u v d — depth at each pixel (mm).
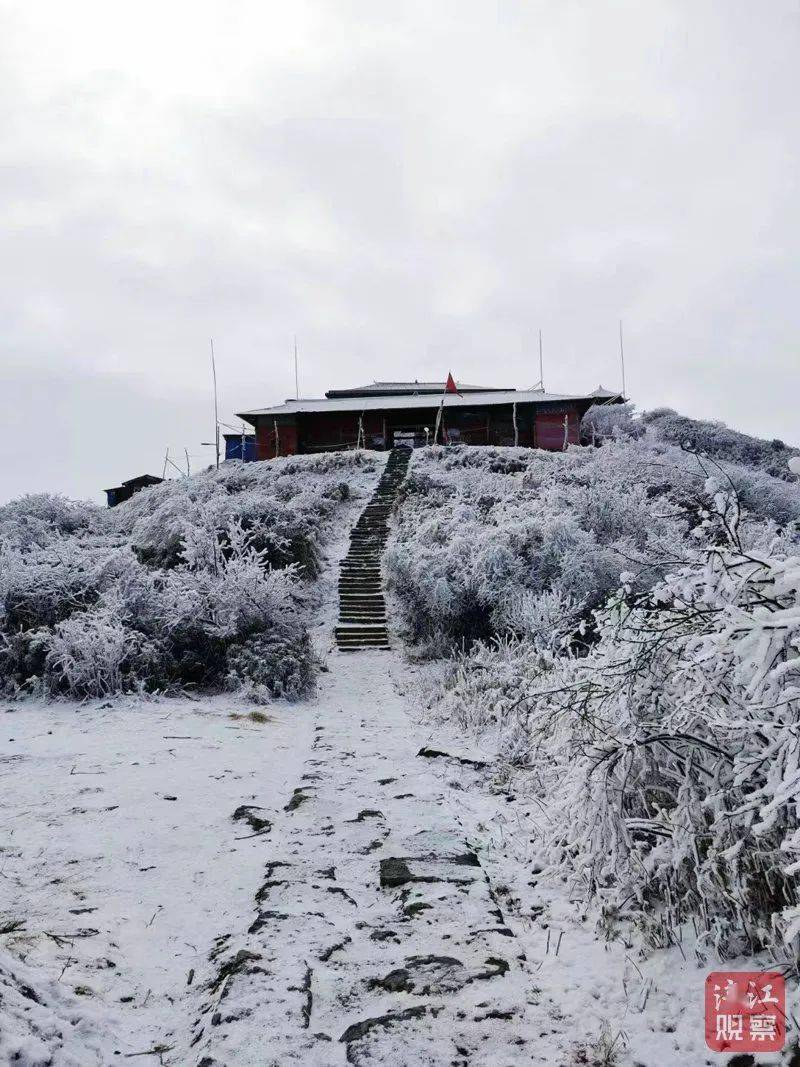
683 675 3262
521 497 17188
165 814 4875
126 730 7199
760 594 3088
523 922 3547
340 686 9914
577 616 10148
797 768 2484
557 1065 2422
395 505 20531
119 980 2916
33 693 8633
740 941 2980
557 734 4473
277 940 3205
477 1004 2766
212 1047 2439
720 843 3035
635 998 2801
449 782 5691
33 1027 2336
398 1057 2439
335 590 15195
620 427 34000
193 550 11195
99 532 20984
